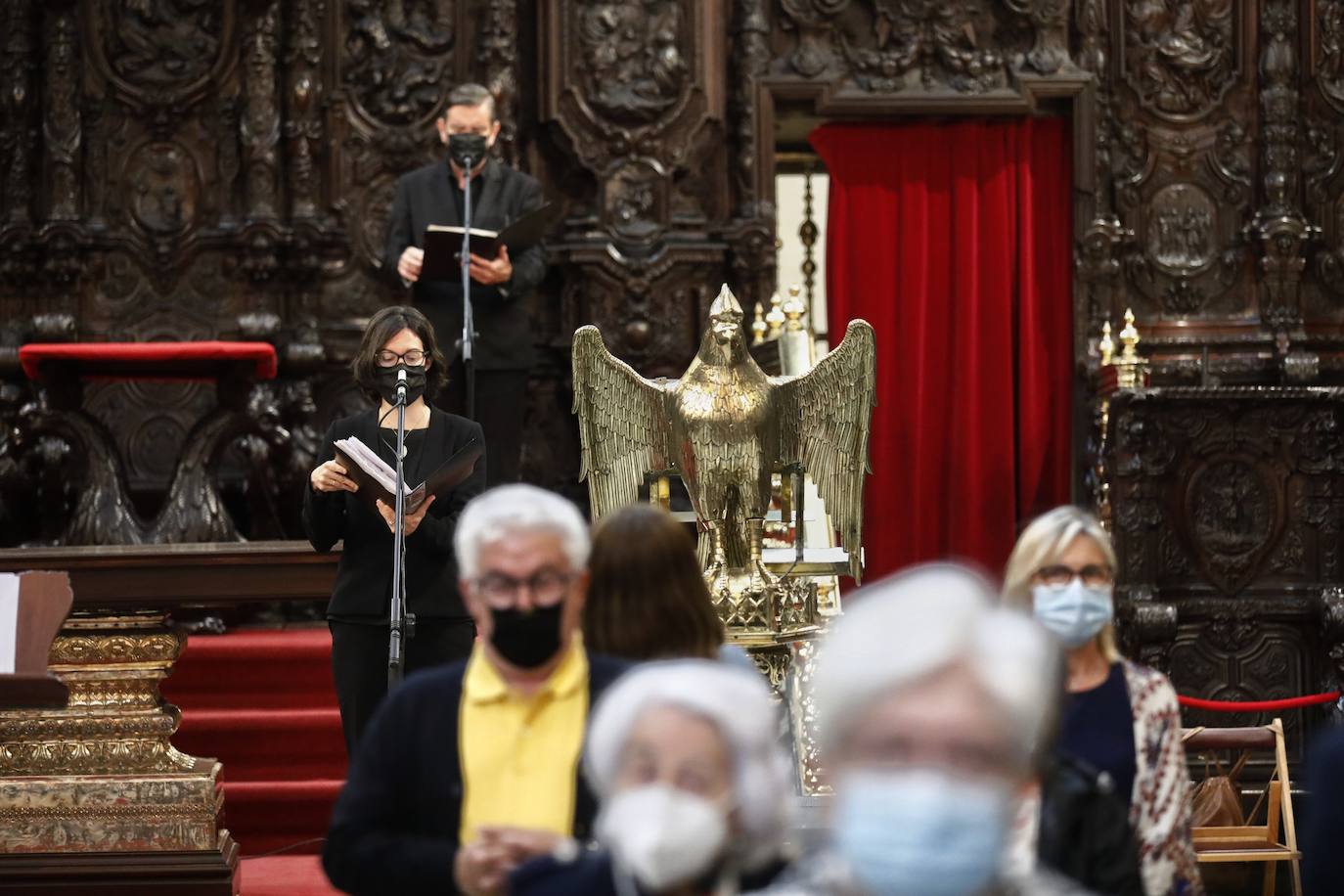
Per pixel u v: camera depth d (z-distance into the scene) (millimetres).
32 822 11977
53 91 21891
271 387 21812
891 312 22516
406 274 17109
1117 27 22531
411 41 22297
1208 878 17016
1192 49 22500
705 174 22484
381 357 11000
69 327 21656
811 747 10305
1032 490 22344
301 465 20922
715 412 10602
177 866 11945
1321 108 22578
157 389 22109
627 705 4531
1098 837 6074
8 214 21750
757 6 22281
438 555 10820
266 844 15680
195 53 22250
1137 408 19984
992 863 3531
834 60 22375
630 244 22094
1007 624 3732
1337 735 6531
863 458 11109
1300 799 19016
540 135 22391
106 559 12320
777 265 22281
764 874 5145
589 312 22031
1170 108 22562
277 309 22203
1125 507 20078
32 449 20438
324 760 16266
